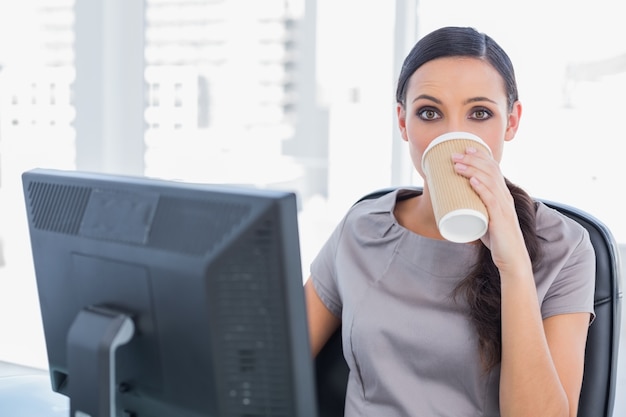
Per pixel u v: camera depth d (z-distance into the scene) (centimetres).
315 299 133
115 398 82
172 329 73
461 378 114
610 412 118
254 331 68
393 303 120
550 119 228
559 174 229
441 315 116
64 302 85
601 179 224
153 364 76
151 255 73
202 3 276
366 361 120
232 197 68
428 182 96
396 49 249
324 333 133
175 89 282
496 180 95
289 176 278
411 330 116
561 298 113
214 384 70
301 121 273
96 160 281
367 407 121
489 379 113
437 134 113
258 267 67
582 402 116
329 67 266
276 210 66
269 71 274
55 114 292
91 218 80
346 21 261
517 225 101
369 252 126
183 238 71
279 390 68
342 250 129
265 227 66
